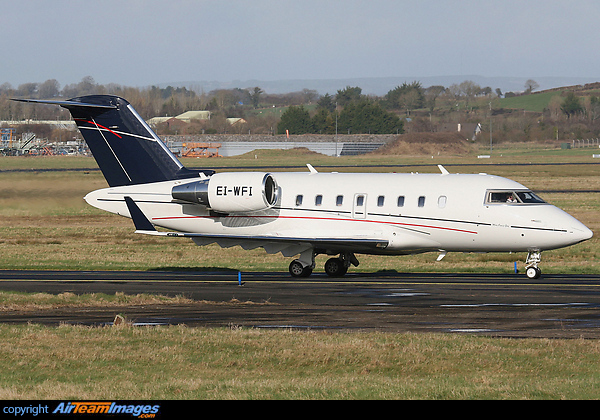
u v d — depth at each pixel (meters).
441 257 118.88
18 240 178.62
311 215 119.00
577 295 90.94
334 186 119.25
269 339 61.94
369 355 55.94
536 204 111.44
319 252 119.56
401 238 115.06
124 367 53.81
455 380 49.03
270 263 137.75
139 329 67.31
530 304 83.94
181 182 124.75
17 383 49.28
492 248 113.50
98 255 150.88
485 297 90.06
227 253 156.00
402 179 118.00
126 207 127.12
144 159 126.62
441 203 113.50
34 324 71.75
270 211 121.19
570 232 107.75
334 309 81.94
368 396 44.31
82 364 54.59
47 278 114.94
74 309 83.12
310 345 59.38
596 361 54.38
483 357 55.62
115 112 126.00
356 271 126.38
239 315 78.25
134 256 149.50
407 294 93.81
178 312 80.62
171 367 53.69
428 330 68.56
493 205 111.31
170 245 171.25
